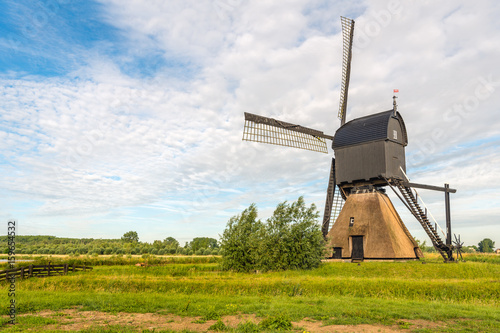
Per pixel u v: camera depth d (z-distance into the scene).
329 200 44.91
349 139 43.81
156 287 22.69
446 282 22.59
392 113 42.41
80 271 35.91
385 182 41.75
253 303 17.44
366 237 39.94
